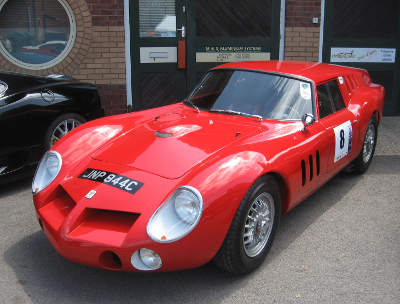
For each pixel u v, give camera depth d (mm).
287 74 3570
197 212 2287
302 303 2465
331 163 3561
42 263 2896
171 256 2268
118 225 2373
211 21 6844
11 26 6359
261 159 2646
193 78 6988
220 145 2783
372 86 4738
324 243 3172
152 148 2824
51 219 2557
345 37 7129
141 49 6762
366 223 3500
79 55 6523
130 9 6602
